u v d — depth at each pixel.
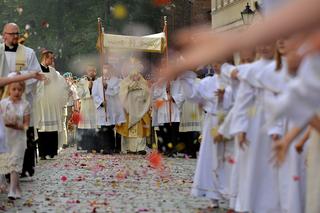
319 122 6.95
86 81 47.38
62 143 48.38
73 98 54.62
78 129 47.66
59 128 42.19
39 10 89.06
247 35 2.53
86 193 24.72
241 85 15.47
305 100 3.42
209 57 2.58
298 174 13.97
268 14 2.50
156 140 44.69
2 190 23.44
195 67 2.85
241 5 50.31
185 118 42.34
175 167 35.03
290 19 2.43
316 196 11.70
